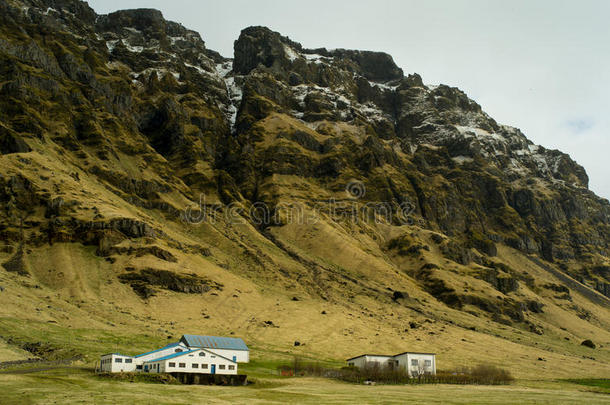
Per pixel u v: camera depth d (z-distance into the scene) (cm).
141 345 19600
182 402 10650
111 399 10462
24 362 15038
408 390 13962
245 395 12025
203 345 18050
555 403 12156
